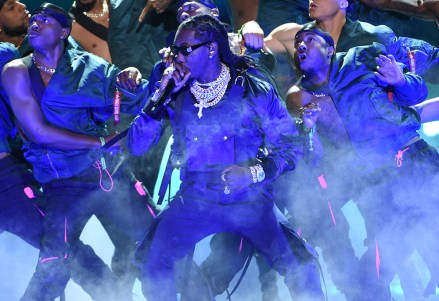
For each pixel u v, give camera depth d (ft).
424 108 48.83
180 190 42.06
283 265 41.73
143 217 47.44
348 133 45.34
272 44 51.75
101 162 46.57
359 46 45.93
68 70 46.44
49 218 46.16
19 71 46.34
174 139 41.98
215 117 41.14
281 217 42.50
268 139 42.50
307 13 57.36
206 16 41.11
